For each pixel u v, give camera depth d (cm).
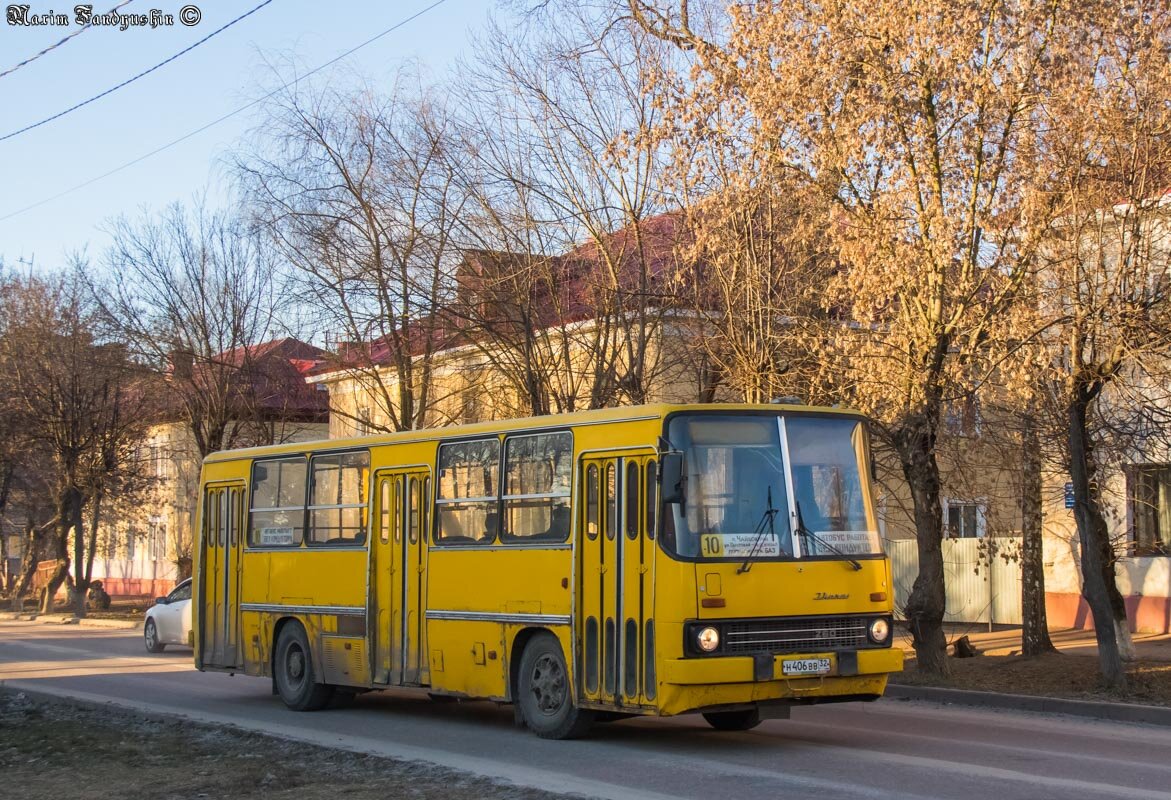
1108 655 1634
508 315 2505
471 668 1418
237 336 3638
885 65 1667
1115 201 1644
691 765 1134
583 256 2453
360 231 2638
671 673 1155
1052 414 1783
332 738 1372
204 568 1936
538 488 1356
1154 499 2353
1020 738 1324
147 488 4741
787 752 1215
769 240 2017
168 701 1800
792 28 1706
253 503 1838
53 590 4381
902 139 1692
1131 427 1781
